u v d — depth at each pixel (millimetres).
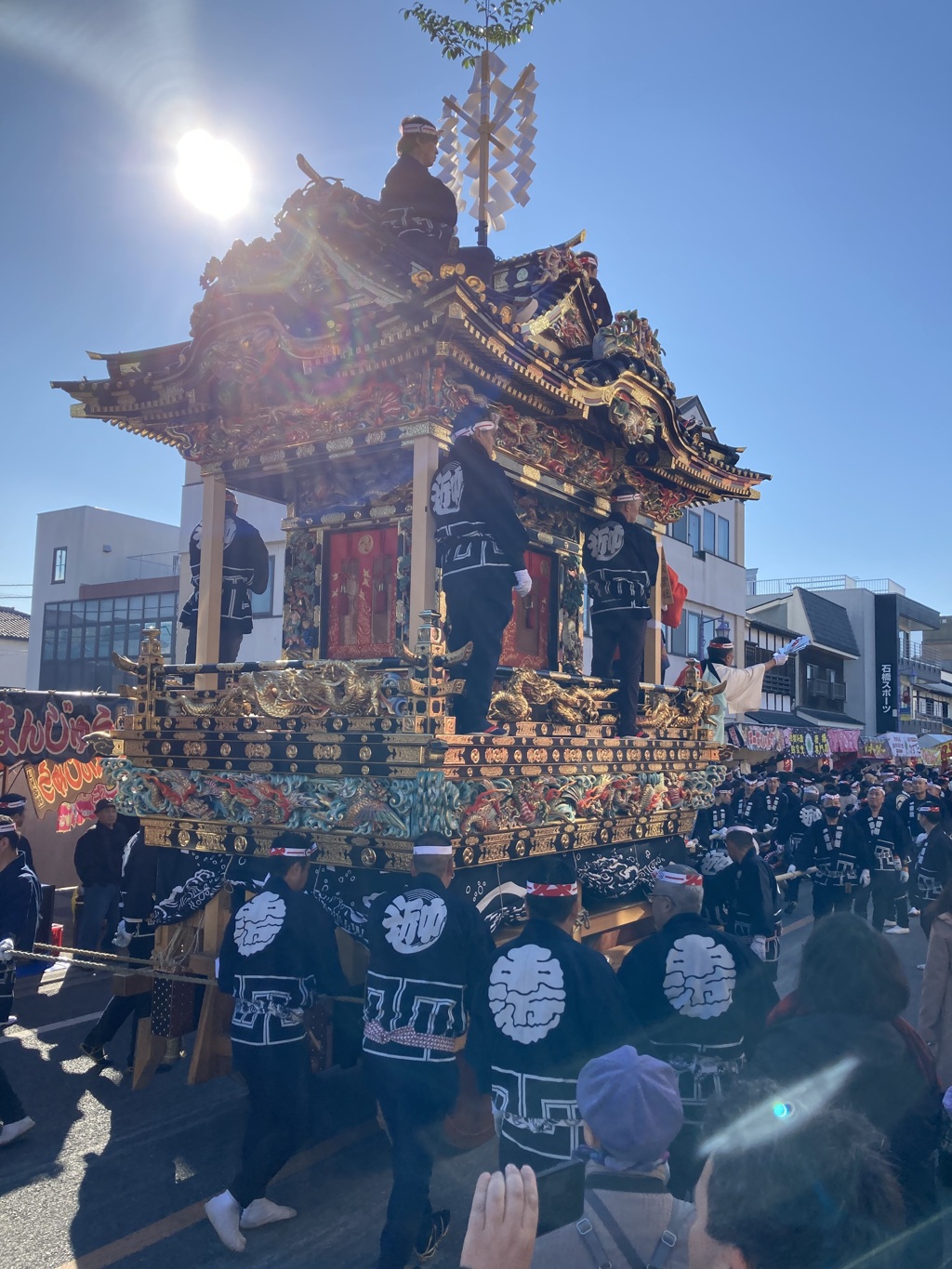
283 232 5965
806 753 24844
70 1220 4520
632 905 7164
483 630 5293
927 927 5270
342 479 6793
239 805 5691
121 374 6789
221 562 6945
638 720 7438
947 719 62281
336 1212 4648
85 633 36250
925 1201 2508
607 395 6379
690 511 28016
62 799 12547
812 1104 1560
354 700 5043
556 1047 3316
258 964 4359
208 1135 5523
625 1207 1980
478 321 5180
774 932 6875
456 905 4156
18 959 5945
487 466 5445
